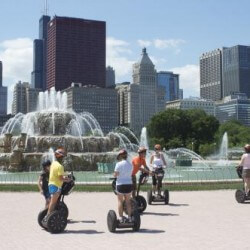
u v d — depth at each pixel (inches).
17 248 521.7
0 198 1045.8
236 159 4699.8
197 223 697.0
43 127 2375.7
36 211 842.2
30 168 1902.1
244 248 515.2
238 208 872.9
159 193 943.7
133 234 607.5
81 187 1215.6
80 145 2064.5
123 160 647.1
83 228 658.8
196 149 5383.9
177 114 5605.3
